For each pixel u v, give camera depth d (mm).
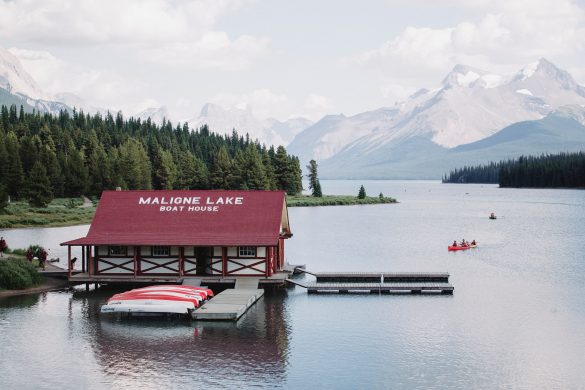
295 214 177750
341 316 51531
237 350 42344
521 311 53688
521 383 36906
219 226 61625
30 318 49844
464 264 81750
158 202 64438
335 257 88125
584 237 116062
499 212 188875
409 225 142125
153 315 51000
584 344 44125
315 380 37094
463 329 47875
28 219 122938
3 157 149750
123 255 60844
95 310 52500
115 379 37062
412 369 39062
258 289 58875
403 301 57469
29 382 36594
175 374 37844
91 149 193250
